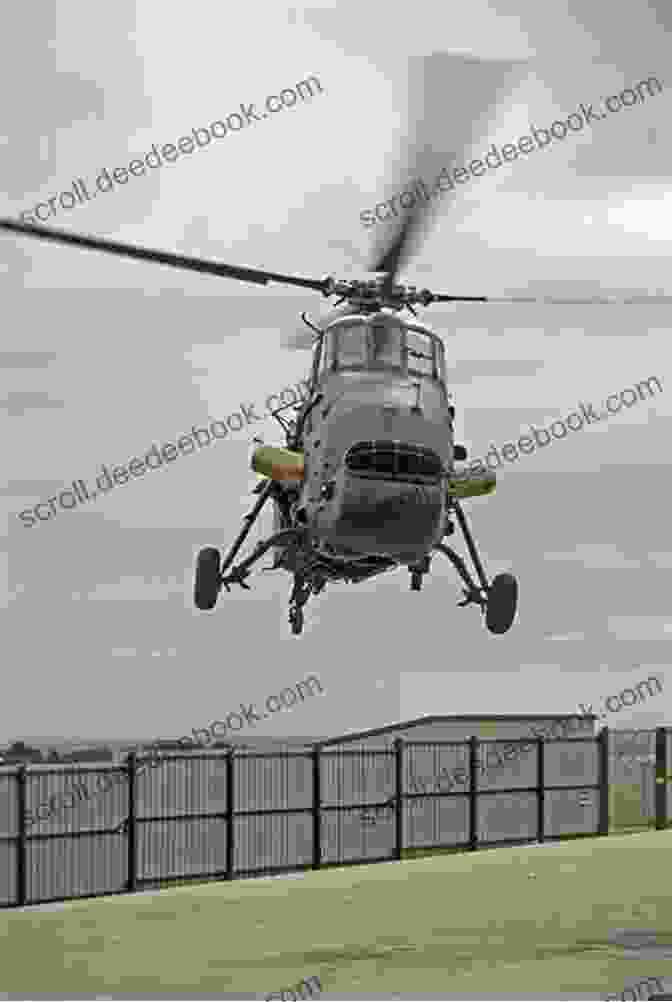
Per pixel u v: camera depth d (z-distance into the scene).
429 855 62.88
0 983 29.81
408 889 45.75
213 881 53.94
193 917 39.53
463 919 38.50
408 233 46.62
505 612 48.50
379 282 46.72
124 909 41.41
